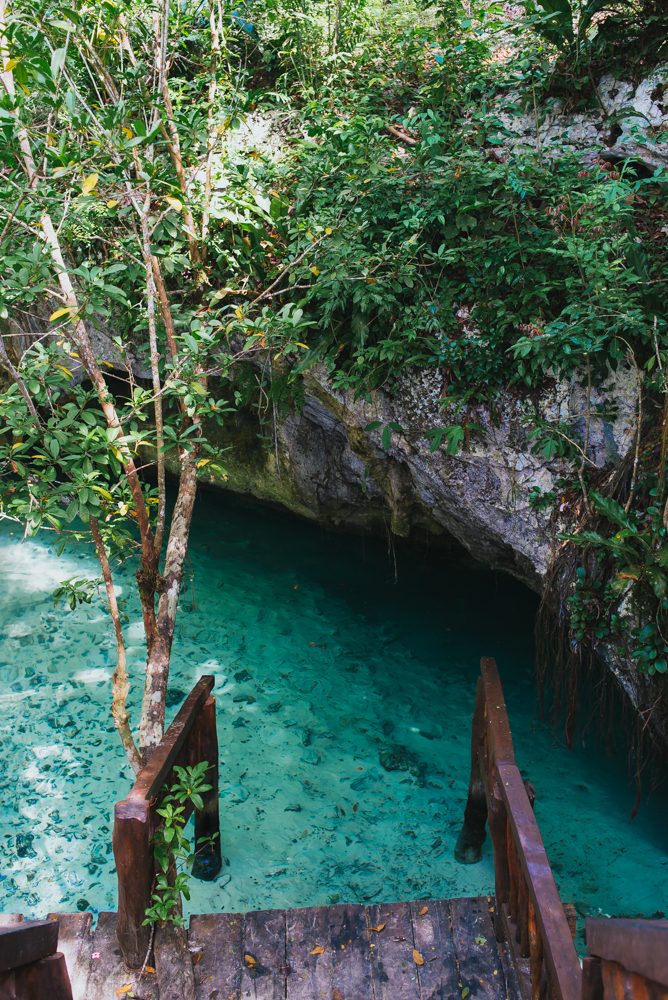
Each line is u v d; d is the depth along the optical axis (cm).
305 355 536
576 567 444
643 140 477
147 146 378
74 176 356
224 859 429
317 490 693
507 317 457
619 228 455
